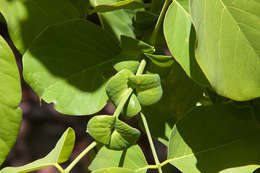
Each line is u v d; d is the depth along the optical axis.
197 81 0.47
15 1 0.52
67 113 0.50
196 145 0.49
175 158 0.49
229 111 0.50
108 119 0.46
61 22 0.51
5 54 0.48
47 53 0.50
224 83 0.45
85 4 0.55
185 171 0.49
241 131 0.50
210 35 0.45
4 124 0.48
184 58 0.48
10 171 0.48
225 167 0.49
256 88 0.45
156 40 0.54
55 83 0.50
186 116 0.50
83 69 0.51
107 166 0.50
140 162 0.50
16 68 0.48
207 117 0.50
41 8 0.53
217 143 0.49
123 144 0.46
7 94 0.48
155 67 0.51
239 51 0.45
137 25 0.55
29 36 0.52
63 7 0.53
